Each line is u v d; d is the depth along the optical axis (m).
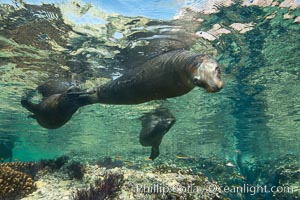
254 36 11.74
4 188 8.77
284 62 13.70
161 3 9.74
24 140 36.28
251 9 10.11
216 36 11.63
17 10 10.08
